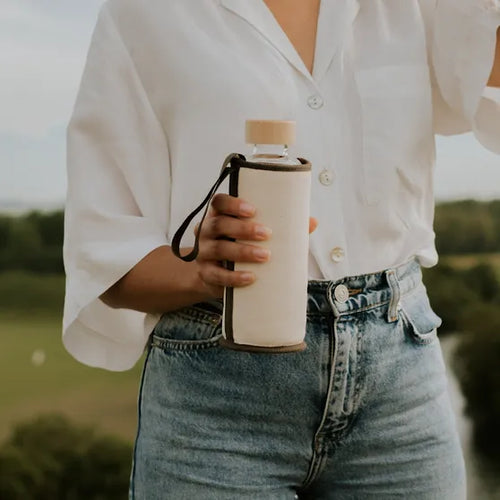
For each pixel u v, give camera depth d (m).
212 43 1.58
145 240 1.60
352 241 1.59
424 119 1.64
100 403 10.64
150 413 1.61
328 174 1.58
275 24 1.59
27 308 12.30
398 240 1.62
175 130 1.60
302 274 1.33
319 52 1.60
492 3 1.65
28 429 9.69
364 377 1.54
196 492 1.54
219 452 1.54
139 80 1.62
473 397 9.14
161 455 1.57
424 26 1.71
